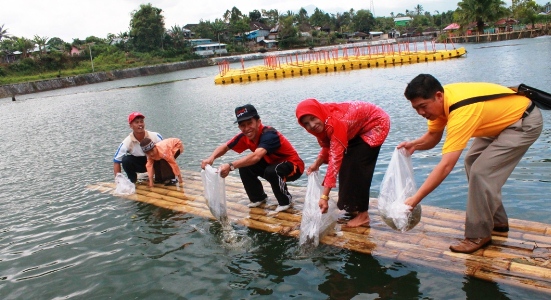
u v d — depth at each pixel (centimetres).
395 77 2856
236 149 646
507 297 380
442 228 507
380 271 446
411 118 1294
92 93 4406
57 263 541
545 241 448
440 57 3950
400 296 405
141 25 9081
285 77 3816
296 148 1061
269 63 4391
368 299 407
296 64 4209
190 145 1255
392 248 480
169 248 555
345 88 2478
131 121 801
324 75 3619
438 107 417
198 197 737
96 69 7219
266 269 481
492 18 7694
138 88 4438
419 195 435
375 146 523
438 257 447
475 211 430
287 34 11231
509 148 407
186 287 459
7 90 5478
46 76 6506
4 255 579
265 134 600
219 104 2334
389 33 12406
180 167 984
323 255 493
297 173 624
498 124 411
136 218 670
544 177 668
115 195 796
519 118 409
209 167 595
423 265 442
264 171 623
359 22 13238
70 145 1509
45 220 705
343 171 540
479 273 411
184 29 11144
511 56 3562
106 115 2384
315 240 503
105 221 672
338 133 495
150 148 783
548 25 7169
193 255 530
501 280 398
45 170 1120
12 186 973
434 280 419
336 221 539
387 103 1692
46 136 1808
